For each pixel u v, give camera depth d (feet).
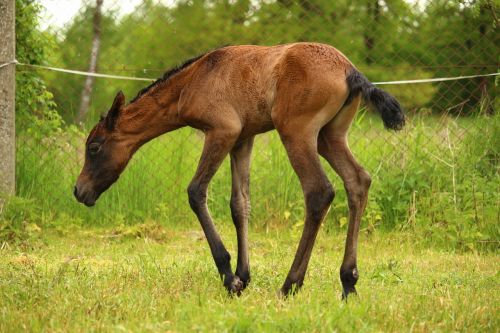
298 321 26.03
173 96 34.99
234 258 42.60
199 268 36.99
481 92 50.60
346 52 63.52
